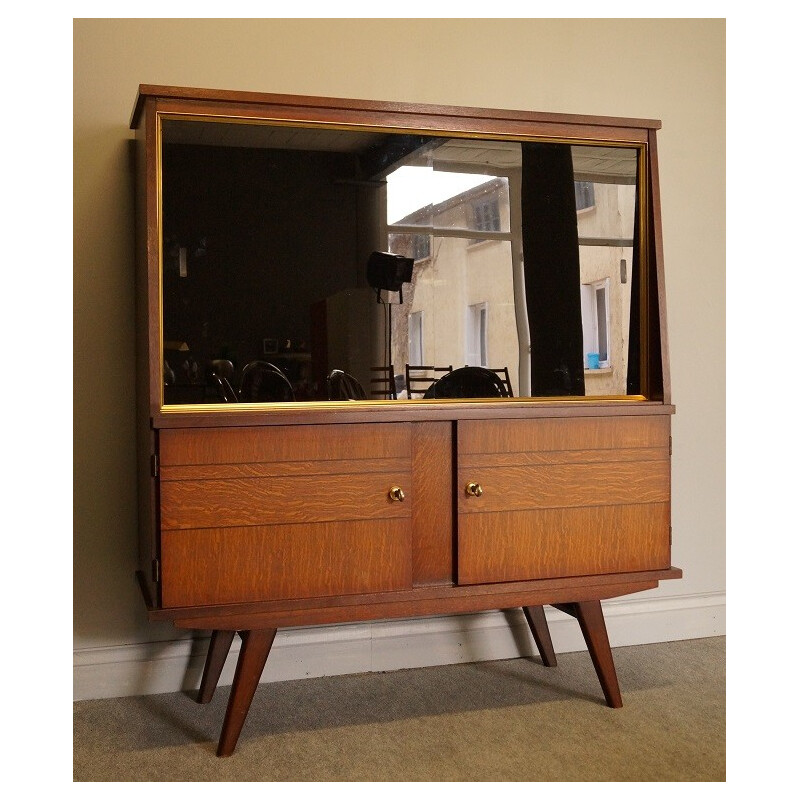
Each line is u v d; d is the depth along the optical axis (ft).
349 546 6.86
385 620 8.75
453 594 7.13
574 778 6.37
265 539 6.66
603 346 7.82
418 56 8.79
